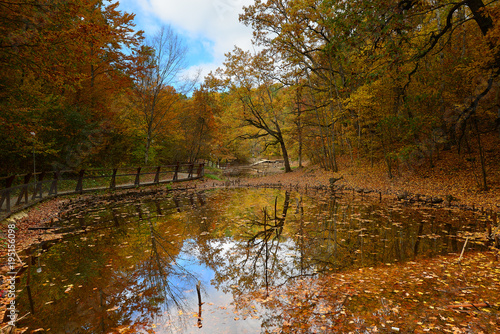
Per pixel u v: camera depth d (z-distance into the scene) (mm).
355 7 10492
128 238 6363
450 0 11430
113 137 15484
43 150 10164
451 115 12375
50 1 5895
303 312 3029
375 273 4102
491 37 8336
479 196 9594
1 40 6105
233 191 15609
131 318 2980
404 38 10312
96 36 6855
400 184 13102
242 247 5676
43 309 3186
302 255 5066
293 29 16875
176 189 16281
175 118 20672
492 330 2527
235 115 25922
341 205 10211
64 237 6441
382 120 13023
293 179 20297
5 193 7023
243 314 3043
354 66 13602
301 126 23406
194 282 3996
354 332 2586
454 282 3678
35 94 8953
